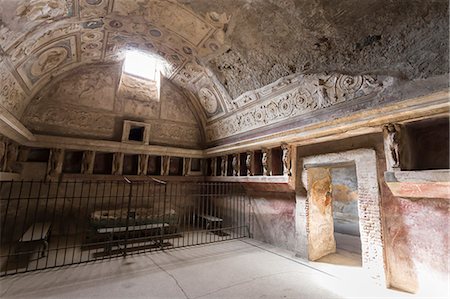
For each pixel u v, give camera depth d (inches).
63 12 149.5
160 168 303.0
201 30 189.5
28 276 142.4
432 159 131.3
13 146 207.8
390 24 125.3
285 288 134.6
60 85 245.9
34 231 179.6
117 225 214.7
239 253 198.7
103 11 169.0
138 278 143.8
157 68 299.0
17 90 187.0
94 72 265.6
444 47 109.7
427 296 121.0
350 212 389.1
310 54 165.9
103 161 274.8
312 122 181.8
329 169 213.6
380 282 137.4
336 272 159.5
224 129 292.5
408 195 130.2
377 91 139.3
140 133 301.7
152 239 231.6
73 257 177.5
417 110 117.0
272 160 228.1
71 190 246.5
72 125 253.3
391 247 136.9
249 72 211.2
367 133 154.7
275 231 224.5
